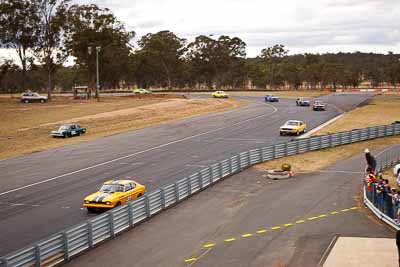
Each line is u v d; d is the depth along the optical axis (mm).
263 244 19281
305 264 17062
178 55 162750
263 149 37719
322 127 57906
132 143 47188
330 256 17688
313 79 186500
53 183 30781
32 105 90812
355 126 58750
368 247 18484
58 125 61906
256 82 190125
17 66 112375
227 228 21391
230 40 168500
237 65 174625
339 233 20359
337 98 109875
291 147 40688
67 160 38875
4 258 15148
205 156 39656
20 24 103250
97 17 107500
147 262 17562
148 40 163000
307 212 23797
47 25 104375
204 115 72938
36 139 51875
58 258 17469
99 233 19500
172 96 111000
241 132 54281
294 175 32938
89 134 55062
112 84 166500
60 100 103250
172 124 62344
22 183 30953
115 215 20469
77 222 22516
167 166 35688
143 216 22547
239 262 17438
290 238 19906
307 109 81250
